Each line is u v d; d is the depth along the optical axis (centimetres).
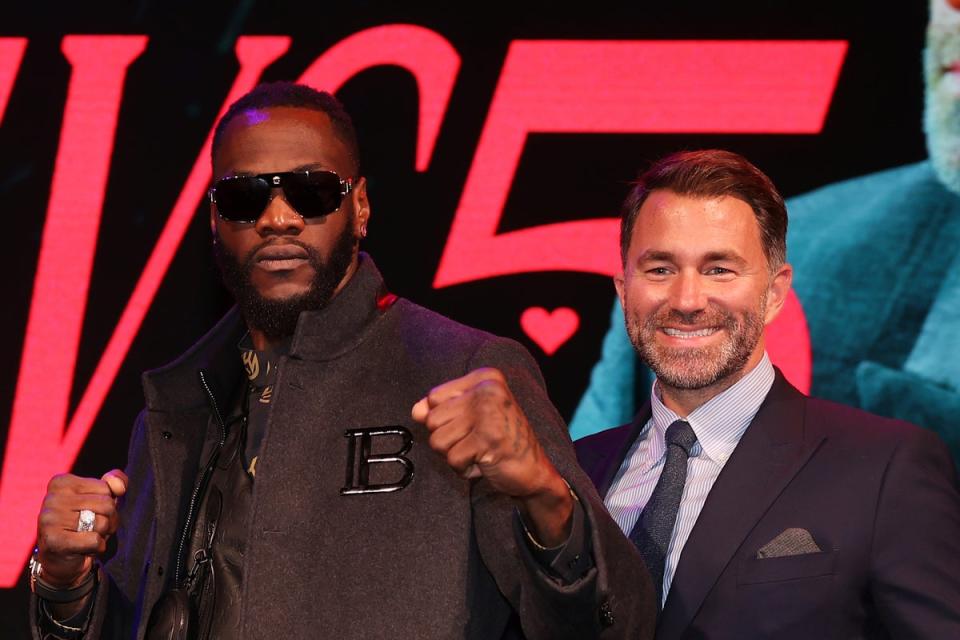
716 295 238
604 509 176
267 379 201
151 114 394
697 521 232
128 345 386
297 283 192
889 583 218
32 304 389
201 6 396
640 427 262
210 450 204
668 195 244
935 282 361
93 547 189
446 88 386
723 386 245
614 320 374
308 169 194
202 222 390
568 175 380
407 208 383
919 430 237
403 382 187
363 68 389
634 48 381
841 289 365
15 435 383
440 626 172
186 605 183
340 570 175
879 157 368
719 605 224
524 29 386
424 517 177
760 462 236
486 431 151
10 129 395
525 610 171
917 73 369
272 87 204
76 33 398
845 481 229
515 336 376
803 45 374
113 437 383
